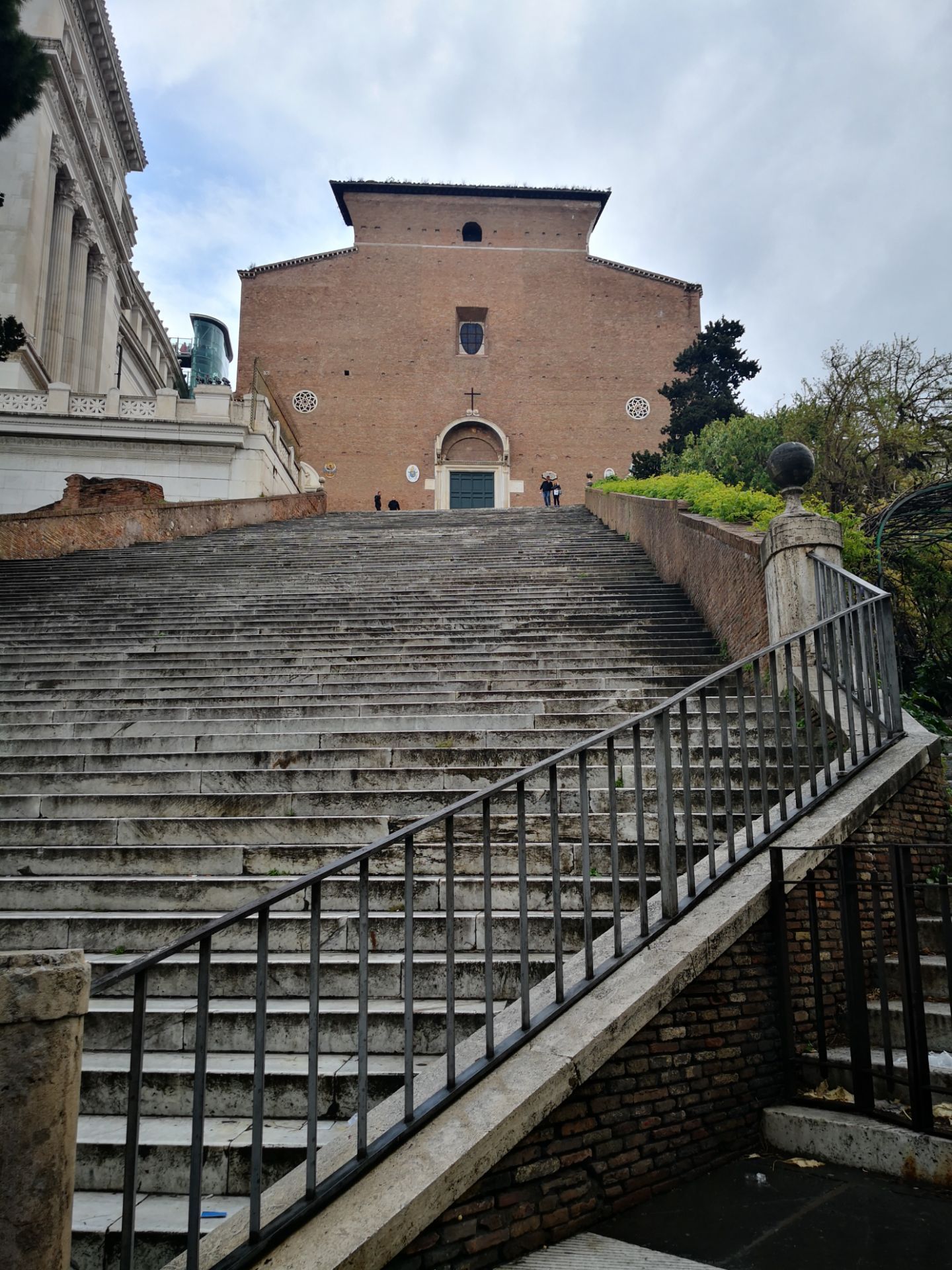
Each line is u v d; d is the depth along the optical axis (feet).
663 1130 11.74
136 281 151.84
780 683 24.14
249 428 80.43
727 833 18.16
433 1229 9.37
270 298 132.05
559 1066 10.74
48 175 104.12
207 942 8.51
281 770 22.16
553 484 119.75
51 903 17.93
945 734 23.91
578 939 15.58
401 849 18.44
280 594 42.32
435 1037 13.41
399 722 25.48
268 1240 8.67
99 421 79.00
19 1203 7.10
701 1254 9.83
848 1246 9.90
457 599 40.16
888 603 19.44
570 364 132.57
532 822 18.88
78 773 22.84
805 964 14.25
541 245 135.95
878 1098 13.07
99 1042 13.91
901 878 12.27
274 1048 13.61
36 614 39.96
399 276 133.59
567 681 28.32
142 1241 9.91
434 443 129.29
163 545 58.44
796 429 63.67
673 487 55.93
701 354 114.01
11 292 97.30
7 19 45.60
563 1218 10.40
